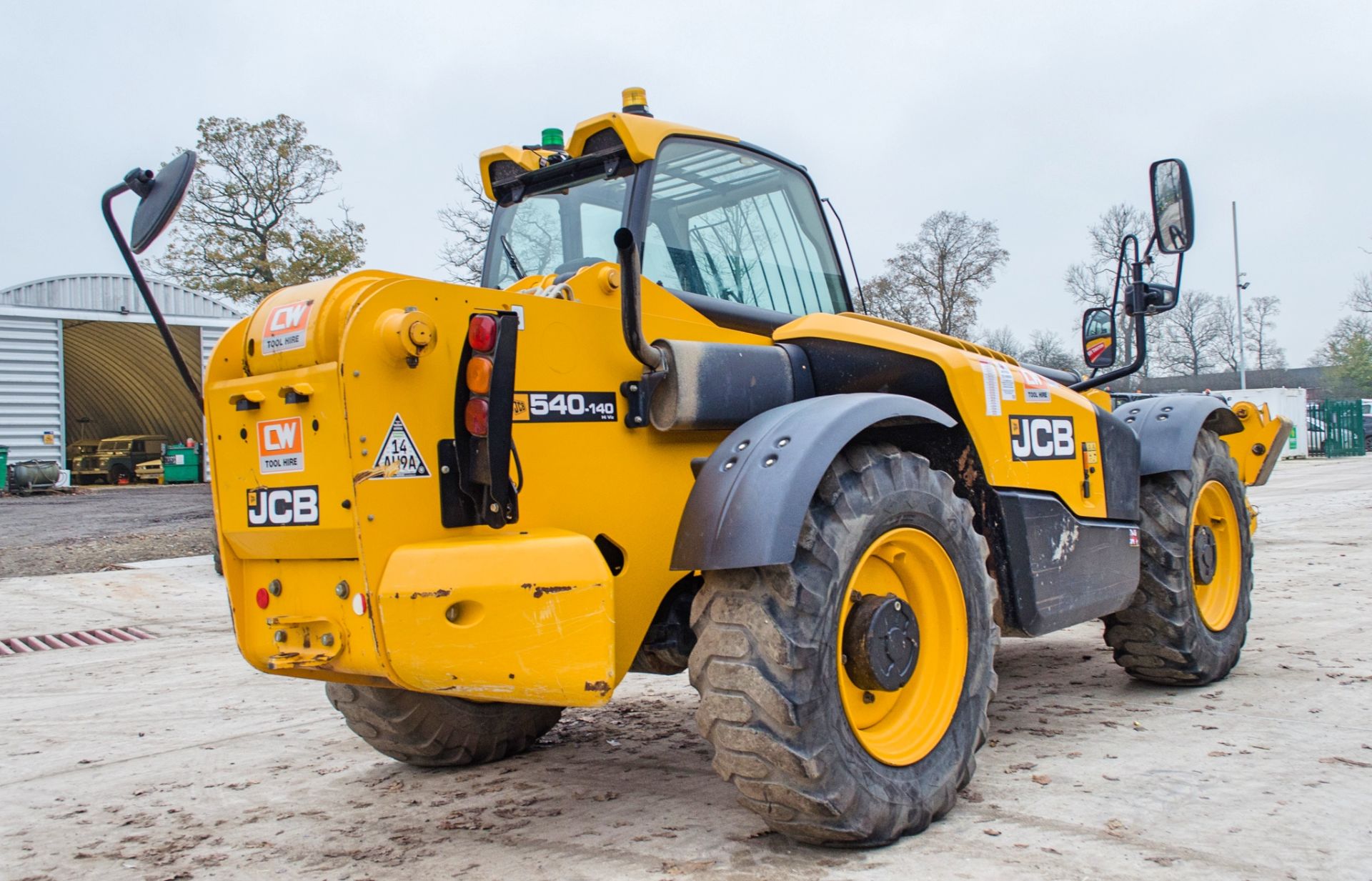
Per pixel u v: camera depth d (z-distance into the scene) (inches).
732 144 140.6
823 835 103.0
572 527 110.1
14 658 248.8
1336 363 2236.7
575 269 133.6
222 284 1092.5
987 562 132.2
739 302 137.6
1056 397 145.1
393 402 98.7
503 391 102.5
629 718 167.9
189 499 856.3
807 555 103.0
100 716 187.2
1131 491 158.1
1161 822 109.9
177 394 1370.6
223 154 1069.1
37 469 989.8
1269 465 291.3
